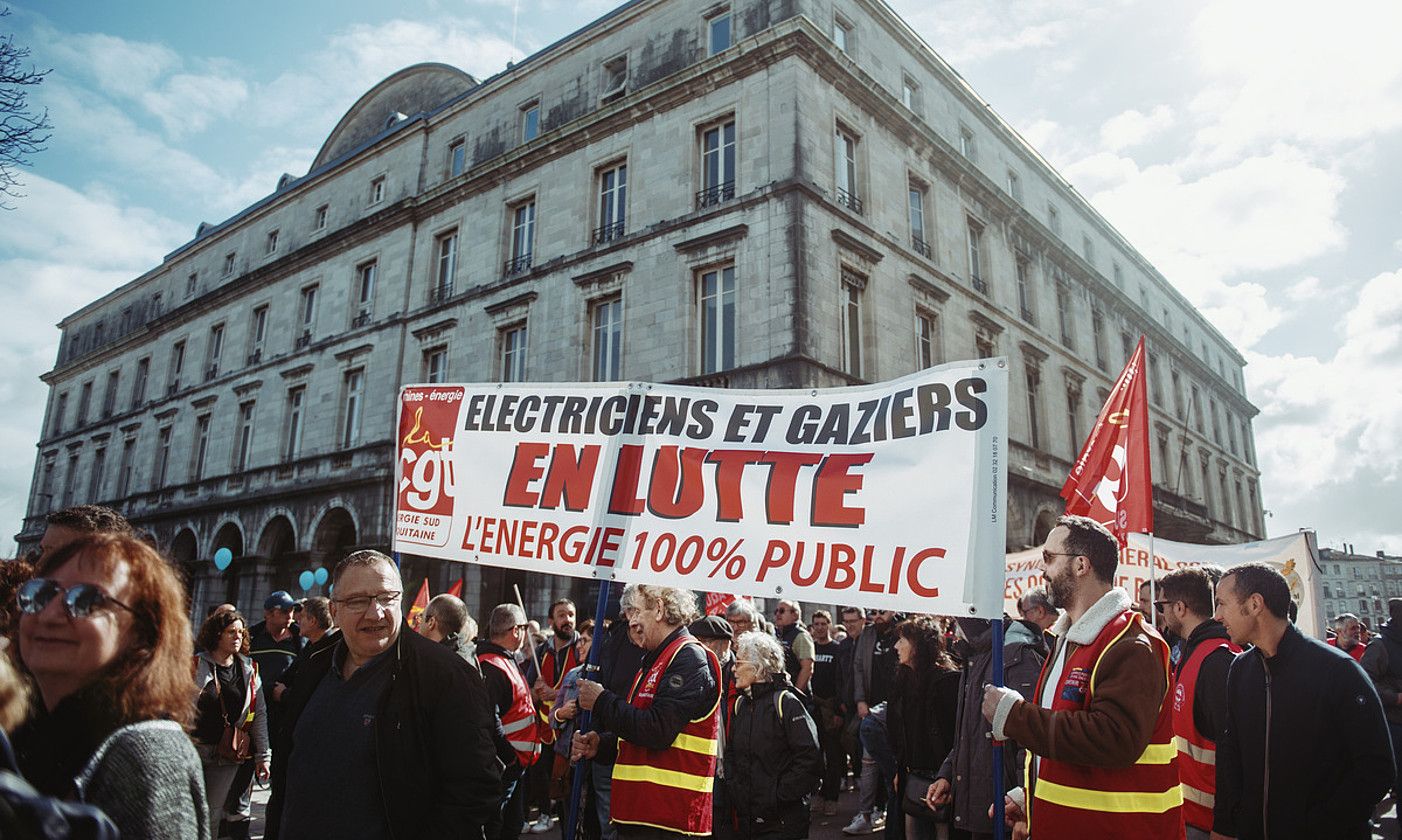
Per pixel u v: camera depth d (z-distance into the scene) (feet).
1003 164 93.15
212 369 111.75
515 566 16.34
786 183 59.16
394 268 88.79
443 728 10.84
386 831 10.41
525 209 79.92
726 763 16.55
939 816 17.72
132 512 114.01
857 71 67.00
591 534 15.78
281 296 103.04
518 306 75.31
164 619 7.04
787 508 14.08
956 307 75.87
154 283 132.46
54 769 6.32
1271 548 29.68
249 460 98.43
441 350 82.89
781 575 13.67
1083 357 98.27
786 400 15.10
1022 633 18.56
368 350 87.66
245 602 90.89
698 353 62.85
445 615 18.95
